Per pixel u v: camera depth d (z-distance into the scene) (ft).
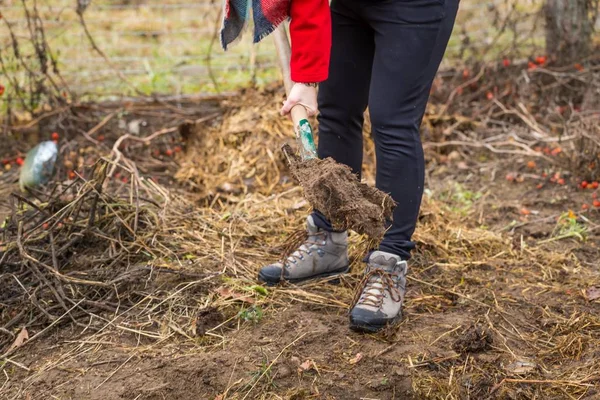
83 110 15.16
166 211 11.03
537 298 9.58
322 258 9.53
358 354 8.29
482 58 16.69
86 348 8.61
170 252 10.09
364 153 13.64
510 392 7.84
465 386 7.92
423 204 11.79
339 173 7.79
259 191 12.60
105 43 18.97
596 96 15.43
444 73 16.97
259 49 18.52
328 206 7.78
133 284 9.52
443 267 10.25
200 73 17.60
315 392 7.85
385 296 8.62
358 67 8.75
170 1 21.84
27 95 15.83
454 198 12.73
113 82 16.94
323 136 9.13
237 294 9.23
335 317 8.94
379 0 8.04
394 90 8.11
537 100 16.05
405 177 8.34
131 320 8.98
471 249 10.84
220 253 10.19
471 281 9.93
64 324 9.05
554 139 14.33
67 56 17.95
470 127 15.16
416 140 8.30
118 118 15.25
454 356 8.30
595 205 12.21
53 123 14.98
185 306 9.12
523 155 14.19
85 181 10.41
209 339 8.60
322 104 9.02
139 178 11.32
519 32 16.83
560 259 10.59
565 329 8.87
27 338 8.80
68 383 8.06
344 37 8.66
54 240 10.16
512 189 13.16
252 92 14.32
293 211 11.60
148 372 8.13
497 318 9.11
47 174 13.04
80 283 9.31
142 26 20.53
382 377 8.02
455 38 19.06
